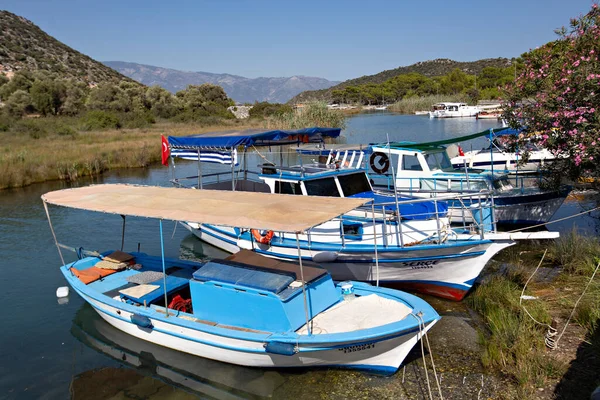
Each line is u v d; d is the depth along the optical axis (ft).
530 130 36.01
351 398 20.49
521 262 35.24
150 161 99.76
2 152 91.86
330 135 42.86
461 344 24.27
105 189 31.60
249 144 37.37
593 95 31.55
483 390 20.02
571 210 48.65
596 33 33.32
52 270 38.81
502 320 24.50
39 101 186.80
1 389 22.58
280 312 21.68
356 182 37.68
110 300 26.89
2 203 63.00
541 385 19.61
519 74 37.76
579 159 31.53
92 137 126.82
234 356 23.21
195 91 244.83
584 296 26.58
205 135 42.50
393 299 24.47
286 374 23.02
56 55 423.64
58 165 81.15
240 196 26.61
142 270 32.40
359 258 30.91
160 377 23.30
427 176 44.60
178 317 24.38
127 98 201.67
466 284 29.60
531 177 47.50
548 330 22.98
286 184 36.01
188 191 29.12
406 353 21.56
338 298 24.97
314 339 20.66
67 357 25.48
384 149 45.93
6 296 33.73
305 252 32.78
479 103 252.42
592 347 21.75
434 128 142.82
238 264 25.21
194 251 43.04
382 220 31.42
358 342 20.77
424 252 29.35
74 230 50.21
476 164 57.93
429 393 19.56
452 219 38.24
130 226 52.03
